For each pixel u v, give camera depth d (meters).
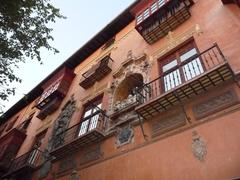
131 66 13.88
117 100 13.38
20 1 11.25
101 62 16.36
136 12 16.80
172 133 8.67
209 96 8.48
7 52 11.66
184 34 12.18
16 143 19.92
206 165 6.92
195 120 8.33
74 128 13.45
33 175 14.79
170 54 12.26
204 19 11.80
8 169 17.12
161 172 7.90
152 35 13.70
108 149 10.76
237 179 6.07
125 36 18.30
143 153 9.09
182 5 12.73
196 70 9.73
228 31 9.80
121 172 9.27
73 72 21.92
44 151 15.46
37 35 12.66
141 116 9.84
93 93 15.62
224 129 7.30
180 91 8.65
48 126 18.02
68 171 11.98
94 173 10.38
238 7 10.19
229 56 8.77
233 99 7.77
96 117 12.56
